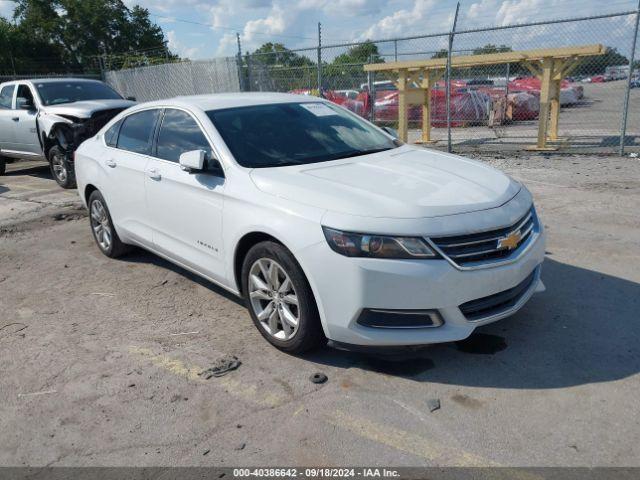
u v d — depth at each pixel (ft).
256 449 9.16
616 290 14.34
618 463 8.41
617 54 36.06
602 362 11.11
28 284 17.25
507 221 10.78
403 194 10.97
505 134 48.78
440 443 9.05
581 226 19.80
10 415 10.44
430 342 10.32
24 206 27.68
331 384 10.86
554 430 9.20
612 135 43.83
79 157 19.34
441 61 39.50
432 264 10.04
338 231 10.28
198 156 12.72
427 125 45.52
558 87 41.98
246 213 11.94
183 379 11.34
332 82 52.31
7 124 34.76
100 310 14.98
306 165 12.89
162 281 16.87
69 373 11.80
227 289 13.60
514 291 11.12
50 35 147.23
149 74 62.80
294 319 11.58
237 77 51.75
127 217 16.92
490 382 10.64
